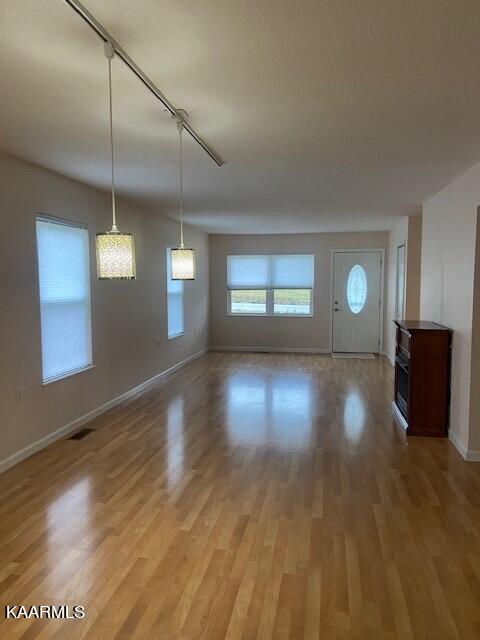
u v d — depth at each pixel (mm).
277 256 9289
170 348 7262
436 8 1643
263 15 1681
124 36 1823
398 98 2461
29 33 1807
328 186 4711
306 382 6621
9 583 2215
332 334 9234
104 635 1888
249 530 2689
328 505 2994
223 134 3053
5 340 3557
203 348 9172
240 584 2205
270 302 9398
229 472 3506
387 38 1851
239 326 9531
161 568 2328
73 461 3715
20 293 3721
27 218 3791
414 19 1715
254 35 1822
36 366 3930
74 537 2609
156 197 5359
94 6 1613
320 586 2191
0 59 2016
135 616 1994
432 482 3346
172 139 3152
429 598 2117
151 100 2473
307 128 2932
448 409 4301
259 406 5355
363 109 2615
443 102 2510
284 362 8211
